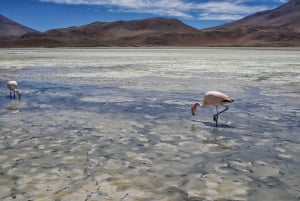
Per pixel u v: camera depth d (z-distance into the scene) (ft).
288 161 27.32
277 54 221.05
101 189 22.34
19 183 23.38
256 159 27.86
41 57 185.78
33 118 42.88
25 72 102.63
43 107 50.29
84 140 33.24
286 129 36.91
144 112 45.96
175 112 45.93
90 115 44.37
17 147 31.12
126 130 36.94
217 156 28.66
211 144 31.94
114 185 22.94
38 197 21.30
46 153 29.45
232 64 126.72
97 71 102.06
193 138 33.94
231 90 64.08
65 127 38.27
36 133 35.78
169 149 30.50
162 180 23.73
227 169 25.75
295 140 32.94
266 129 37.04
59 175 24.68
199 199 20.90
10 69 113.19
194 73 93.61
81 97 58.49
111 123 40.01
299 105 49.55
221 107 49.24
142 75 89.71
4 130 37.01
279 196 21.27
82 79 83.41
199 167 26.16
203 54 224.74
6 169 25.86
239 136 34.58
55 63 137.28
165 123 39.99
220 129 37.29
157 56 193.77
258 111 46.06
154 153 29.45
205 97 40.11
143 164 26.81
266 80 77.61
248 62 137.80
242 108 48.16
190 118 42.55
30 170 25.64
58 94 62.23
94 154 29.17
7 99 58.18
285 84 70.85
